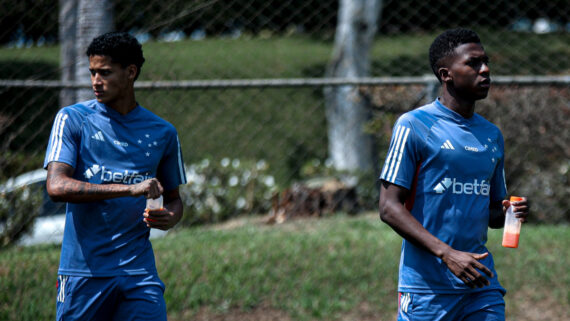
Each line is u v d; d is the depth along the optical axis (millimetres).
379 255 26688
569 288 23422
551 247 28156
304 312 21781
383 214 11898
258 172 39031
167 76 24000
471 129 12055
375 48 68812
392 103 34125
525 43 67250
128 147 12492
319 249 27375
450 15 68625
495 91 34250
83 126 12273
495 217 12828
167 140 13055
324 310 21844
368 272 24891
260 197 38188
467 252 11523
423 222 11875
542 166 34500
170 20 21938
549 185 34281
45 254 23188
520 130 34188
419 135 11852
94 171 12242
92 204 12172
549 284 23875
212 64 53406
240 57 59969
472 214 11820
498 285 12023
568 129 33781
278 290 23031
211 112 51281
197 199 37188
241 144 52562
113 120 12492
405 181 11820
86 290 12203
